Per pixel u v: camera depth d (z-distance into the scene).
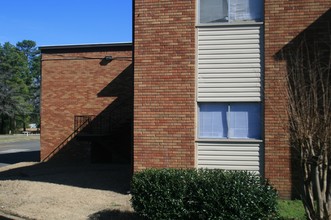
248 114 11.38
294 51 11.00
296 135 7.24
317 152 7.02
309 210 7.10
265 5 11.23
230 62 11.40
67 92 22.11
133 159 11.80
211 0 11.62
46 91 22.33
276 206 8.11
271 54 11.12
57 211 10.09
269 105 11.06
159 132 11.66
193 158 11.47
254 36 11.34
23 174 16.80
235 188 7.83
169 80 11.65
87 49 21.97
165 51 11.70
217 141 11.43
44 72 22.36
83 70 21.97
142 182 8.52
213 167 11.42
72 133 22.03
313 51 10.92
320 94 9.39
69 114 22.05
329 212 6.95
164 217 8.27
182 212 8.17
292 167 10.95
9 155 29.47
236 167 11.33
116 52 21.72
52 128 22.23
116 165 19.58
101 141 19.11
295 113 7.28
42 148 22.30
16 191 12.56
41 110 22.38
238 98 11.31
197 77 11.54
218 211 7.82
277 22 11.15
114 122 21.52
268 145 11.07
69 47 22.06
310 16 11.04
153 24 11.79
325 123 6.91
